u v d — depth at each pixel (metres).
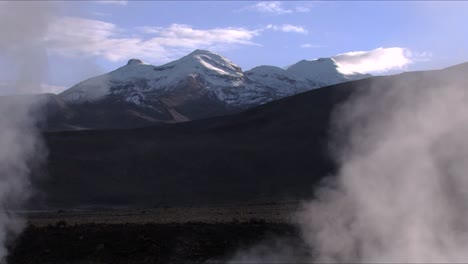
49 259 26.94
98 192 77.94
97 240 27.94
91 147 99.62
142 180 88.06
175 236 27.89
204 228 28.88
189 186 84.62
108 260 26.53
